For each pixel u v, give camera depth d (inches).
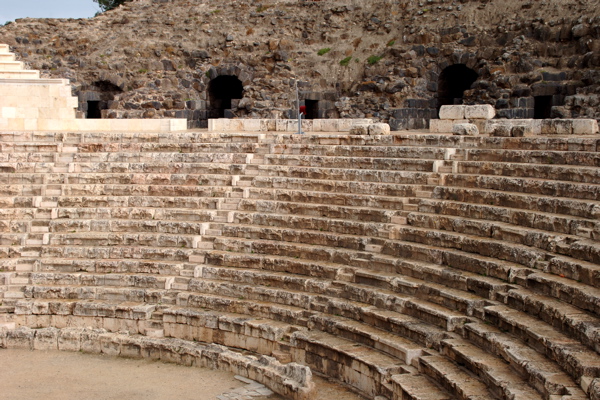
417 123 1376.7
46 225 901.8
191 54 1571.1
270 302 770.8
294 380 642.8
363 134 958.4
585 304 568.7
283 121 1142.3
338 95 1470.2
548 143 790.5
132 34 1626.5
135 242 878.4
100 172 973.8
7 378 690.8
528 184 741.9
